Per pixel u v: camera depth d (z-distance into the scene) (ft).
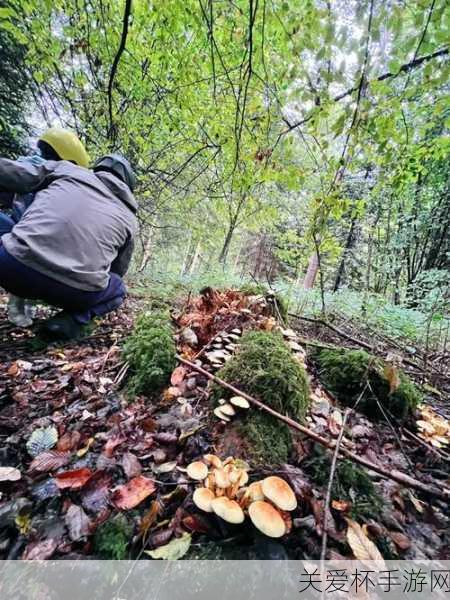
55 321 6.96
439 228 21.36
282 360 5.20
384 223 22.62
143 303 13.69
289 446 4.26
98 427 4.65
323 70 5.60
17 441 4.34
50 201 6.12
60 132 7.38
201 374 5.97
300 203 21.89
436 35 4.66
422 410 6.05
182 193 20.17
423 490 3.60
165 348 5.97
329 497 3.22
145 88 11.91
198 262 64.18
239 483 3.34
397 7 4.54
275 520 2.89
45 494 3.36
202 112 11.03
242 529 3.03
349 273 29.22
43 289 6.26
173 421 4.74
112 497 3.34
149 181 16.96
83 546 2.85
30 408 5.15
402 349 11.33
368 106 5.58
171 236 33.86
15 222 7.22
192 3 7.30
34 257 5.77
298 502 3.36
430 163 18.65
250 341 6.03
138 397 5.45
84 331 8.14
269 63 7.53
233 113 10.33
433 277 17.19
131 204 7.61
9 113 15.23
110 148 13.20
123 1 9.47
